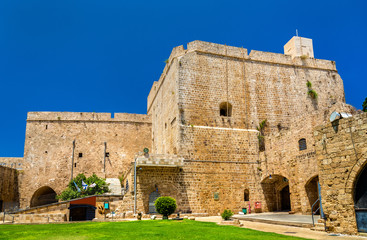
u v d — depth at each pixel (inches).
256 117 1298.0
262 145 1264.8
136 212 1055.0
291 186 1037.2
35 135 1815.9
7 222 952.9
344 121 606.2
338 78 1476.4
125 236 572.1
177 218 883.4
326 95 1427.2
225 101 1274.6
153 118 1843.0
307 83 1411.2
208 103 1248.8
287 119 1333.7
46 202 1840.6
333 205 607.2
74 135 1839.3
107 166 1812.3
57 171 1765.5
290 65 1414.9
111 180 1728.6
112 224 776.3
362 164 565.9
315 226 663.1
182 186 1125.1
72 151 1809.8
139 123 1925.4
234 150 1225.4
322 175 635.5
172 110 1280.8
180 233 598.9
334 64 1493.6
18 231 665.0
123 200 1071.0
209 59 1302.9
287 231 652.7
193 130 1196.5
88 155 1814.7
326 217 617.6
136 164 1081.4
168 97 1376.7
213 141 1210.0
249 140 1254.9
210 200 1141.7
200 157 1176.2
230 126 1251.8
